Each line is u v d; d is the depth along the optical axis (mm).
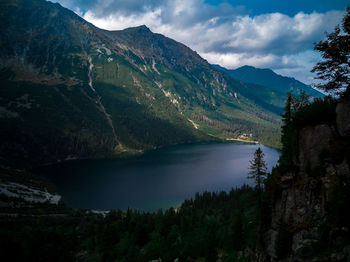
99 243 84938
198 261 51594
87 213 154750
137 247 76375
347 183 20938
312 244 21047
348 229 19156
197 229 84000
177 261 54531
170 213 99875
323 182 24438
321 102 28875
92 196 198875
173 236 77438
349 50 22516
